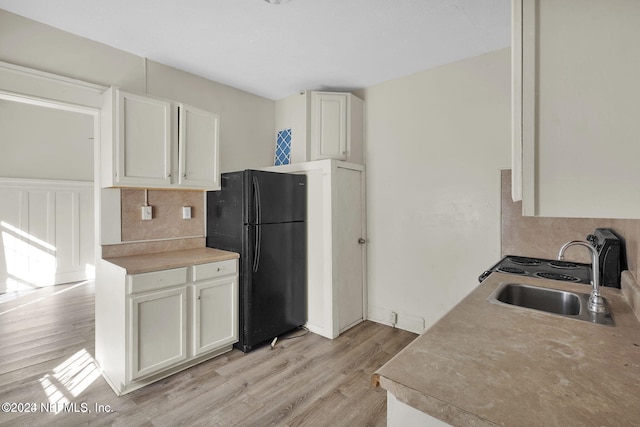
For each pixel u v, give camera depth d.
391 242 3.12
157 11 1.94
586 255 2.14
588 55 0.58
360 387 2.06
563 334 1.02
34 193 4.55
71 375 2.21
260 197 2.63
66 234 4.81
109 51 2.36
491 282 1.66
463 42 2.35
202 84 2.97
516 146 0.64
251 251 2.56
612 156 0.57
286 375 2.21
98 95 2.28
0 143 4.34
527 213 0.63
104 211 2.31
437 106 2.80
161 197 2.64
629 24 0.56
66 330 2.99
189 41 2.31
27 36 2.00
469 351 0.91
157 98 2.29
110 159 2.10
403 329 3.03
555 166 0.61
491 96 2.52
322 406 1.87
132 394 1.97
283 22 2.07
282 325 2.81
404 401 0.74
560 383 0.74
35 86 2.03
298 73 2.90
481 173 2.58
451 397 0.69
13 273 4.36
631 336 1.00
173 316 2.16
